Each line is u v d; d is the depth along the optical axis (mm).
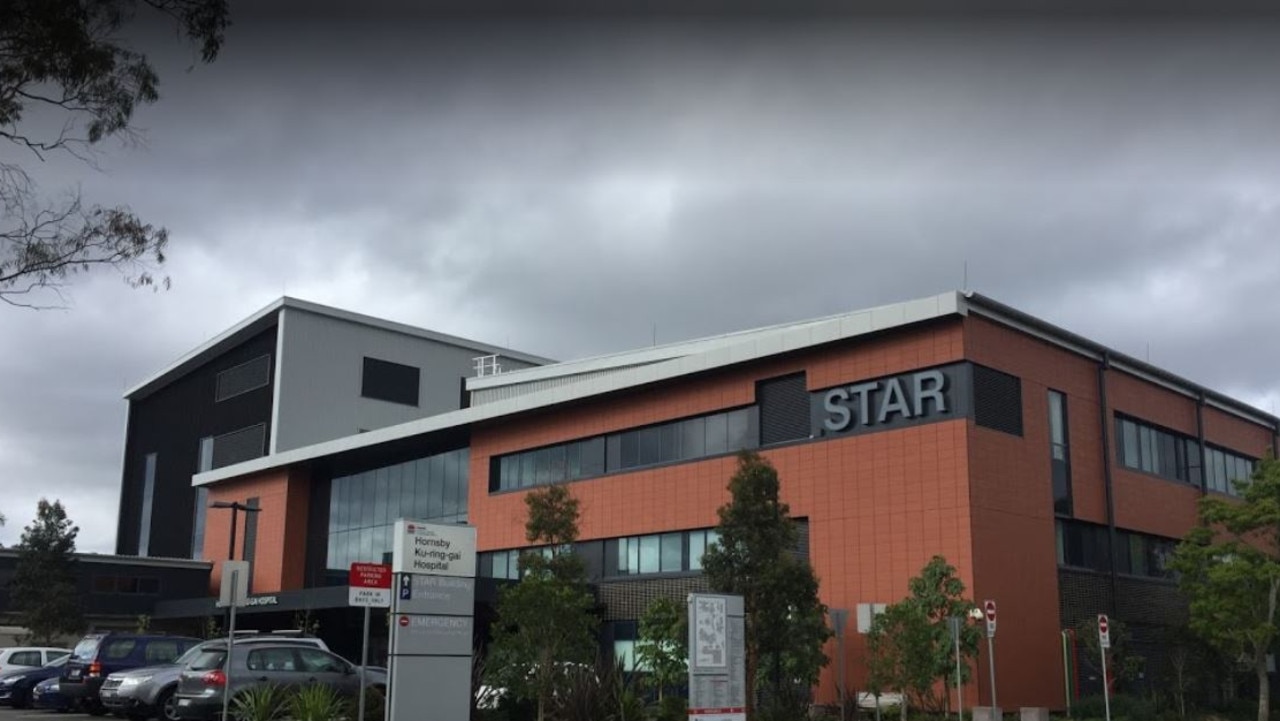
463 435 43344
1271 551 31016
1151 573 33438
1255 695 34312
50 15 13250
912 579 25047
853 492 29125
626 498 35188
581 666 22578
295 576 50625
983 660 26219
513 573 38812
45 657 32969
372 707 21234
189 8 13422
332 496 50594
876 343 29438
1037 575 28250
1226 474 38344
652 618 26672
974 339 27969
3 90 13969
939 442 27609
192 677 22047
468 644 18891
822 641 22984
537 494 27875
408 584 18359
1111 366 32562
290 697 20328
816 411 30562
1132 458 33531
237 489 55125
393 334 62625
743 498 22078
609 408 36531
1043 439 29516
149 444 68625
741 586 21641
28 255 15172
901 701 25484
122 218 15789
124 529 68688
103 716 27547
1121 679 29578
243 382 61281
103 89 14273
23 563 47250
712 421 33438
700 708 16219
